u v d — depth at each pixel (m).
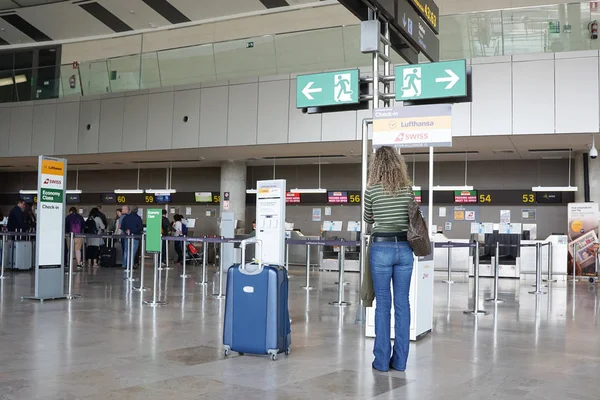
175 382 4.09
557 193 17.48
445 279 14.48
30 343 5.42
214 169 21.22
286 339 5.05
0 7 23.09
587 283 13.88
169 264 18.16
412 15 7.41
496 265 9.55
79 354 4.97
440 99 6.85
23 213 14.03
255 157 18.02
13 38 25.34
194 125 15.76
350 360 4.92
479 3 19.05
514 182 18.19
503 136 13.12
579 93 12.41
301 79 7.17
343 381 4.20
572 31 12.61
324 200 19.94
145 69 16.56
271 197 7.07
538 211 18.17
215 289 10.72
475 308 8.06
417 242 4.42
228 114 15.38
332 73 7.02
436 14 8.52
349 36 14.37
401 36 7.24
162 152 16.78
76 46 25.11
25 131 18.06
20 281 11.59
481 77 13.06
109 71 17.06
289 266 18.53
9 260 14.45
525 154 16.80
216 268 16.83
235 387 3.98
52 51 25.48
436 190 18.95
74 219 15.55
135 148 16.48
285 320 5.04
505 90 12.89
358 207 19.94
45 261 8.64
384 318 4.57
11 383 3.98
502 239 15.55
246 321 4.95
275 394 3.82
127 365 4.59
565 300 9.96
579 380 4.32
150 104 16.38
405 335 4.57
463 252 16.25
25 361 4.68
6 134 18.30
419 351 5.38
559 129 12.48
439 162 19.05
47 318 6.94
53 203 8.75
